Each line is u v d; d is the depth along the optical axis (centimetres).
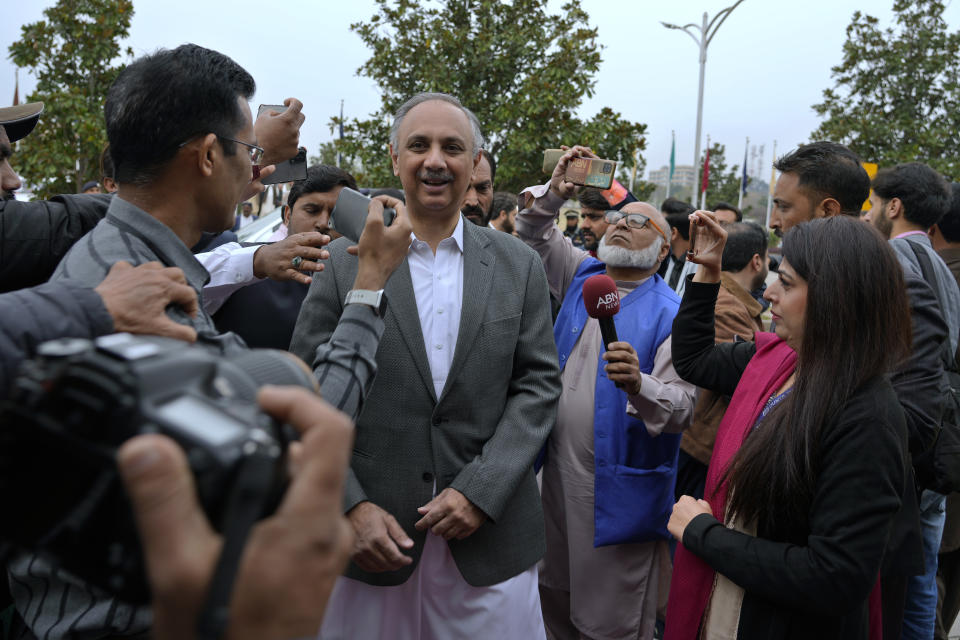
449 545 208
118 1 1134
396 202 151
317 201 332
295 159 245
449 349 218
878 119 1588
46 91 1104
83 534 58
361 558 198
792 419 179
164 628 54
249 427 56
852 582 165
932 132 1555
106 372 55
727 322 351
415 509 208
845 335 176
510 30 1147
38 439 56
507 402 226
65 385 55
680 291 477
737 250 421
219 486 53
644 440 287
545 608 322
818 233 184
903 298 179
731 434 208
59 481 56
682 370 258
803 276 187
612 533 282
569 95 1130
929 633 296
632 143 1171
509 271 230
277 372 75
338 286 215
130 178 138
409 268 220
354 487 202
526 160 1158
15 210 182
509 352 221
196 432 53
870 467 168
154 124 133
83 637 124
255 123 216
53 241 186
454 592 214
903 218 313
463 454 213
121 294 110
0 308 100
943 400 224
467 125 226
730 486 193
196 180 139
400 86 1186
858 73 1650
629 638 292
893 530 214
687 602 199
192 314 123
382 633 212
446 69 1145
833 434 173
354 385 137
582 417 297
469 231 233
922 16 1602
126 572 58
